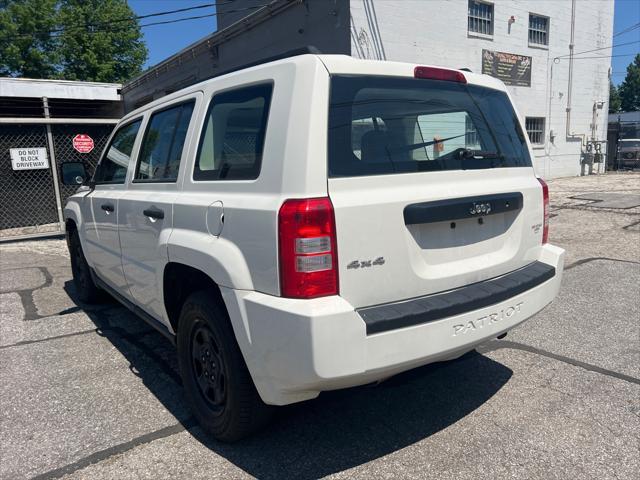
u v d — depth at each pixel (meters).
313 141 2.29
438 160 2.76
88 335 4.73
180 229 3.00
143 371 3.91
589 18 19.89
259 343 2.37
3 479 2.62
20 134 10.66
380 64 2.62
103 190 4.51
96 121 10.42
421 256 2.57
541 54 18.20
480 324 2.64
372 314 2.35
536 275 3.04
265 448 2.84
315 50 2.53
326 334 2.17
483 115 3.12
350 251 2.31
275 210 2.29
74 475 2.64
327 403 3.32
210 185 2.84
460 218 2.68
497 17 16.25
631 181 17.61
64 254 8.78
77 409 3.34
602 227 9.26
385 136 2.56
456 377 3.64
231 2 19.50
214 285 2.84
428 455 2.73
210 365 2.90
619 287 5.66
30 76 35.72
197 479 2.58
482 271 2.84
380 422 3.08
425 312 2.41
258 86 2.62
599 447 2.76
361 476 2.57
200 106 3.12
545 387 3.44
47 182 11.24
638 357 3.88
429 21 13.96
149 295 3.55
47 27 35.06
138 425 3.12
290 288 2.25
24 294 6.22
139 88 22.27
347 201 2.31
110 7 36.72
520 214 3.10
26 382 3.76
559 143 19.83
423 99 2.78
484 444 2.82
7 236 10.13
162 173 3.48
